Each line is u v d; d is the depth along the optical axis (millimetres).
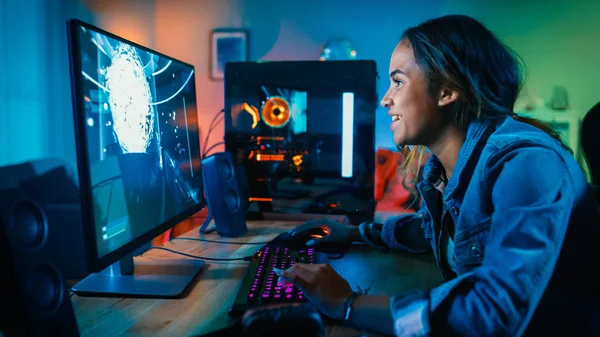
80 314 774
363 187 1535
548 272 565
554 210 585
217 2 1918
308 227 1275
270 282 854
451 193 796
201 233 1438
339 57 1864
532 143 657
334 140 1544
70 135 2082
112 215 793
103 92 790
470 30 781
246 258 1117
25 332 579
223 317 762
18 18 2055
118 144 833
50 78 2074
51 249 652
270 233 1437
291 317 401
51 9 2037
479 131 771
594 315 679
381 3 1849
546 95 1786
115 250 791
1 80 2092
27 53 2068
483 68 771
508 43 1794
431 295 623
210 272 1023
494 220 623
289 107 1562
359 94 1518
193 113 1274
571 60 1765
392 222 1214
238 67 1574
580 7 1748
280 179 1590
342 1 1866
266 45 1909
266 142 1584
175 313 781
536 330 673
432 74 785
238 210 1429
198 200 1261
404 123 828
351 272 1031
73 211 1350
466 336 574
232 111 1592
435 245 949
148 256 1150
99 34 786
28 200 630
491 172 684
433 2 1822
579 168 667
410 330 601
